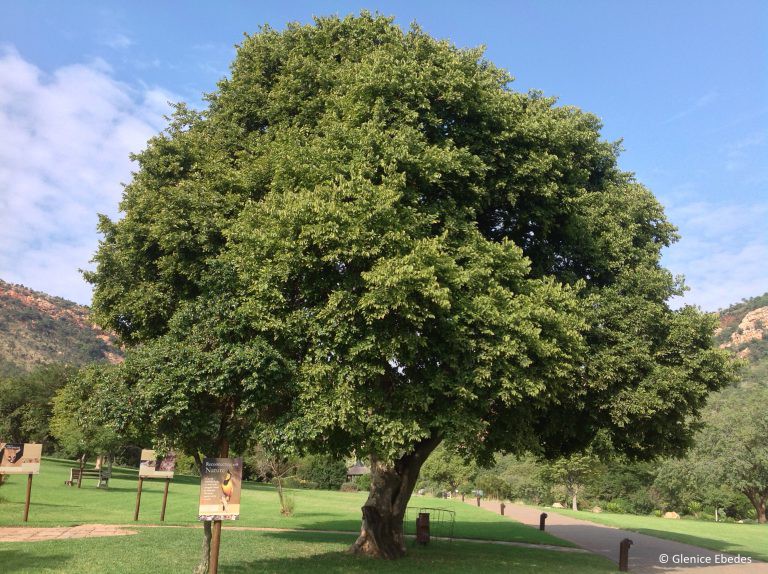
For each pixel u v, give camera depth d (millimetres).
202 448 11984
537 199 16547
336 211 11680
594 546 23359
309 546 17984
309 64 16797
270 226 12508
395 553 16938
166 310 15461
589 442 19000
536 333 12836
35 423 59719
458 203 15133
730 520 53469
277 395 11727
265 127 17922
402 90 14680
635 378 16703
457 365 13023
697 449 47812
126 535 17906
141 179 16891
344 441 13805
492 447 16609
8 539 16141
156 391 10477
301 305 12742
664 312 17375
